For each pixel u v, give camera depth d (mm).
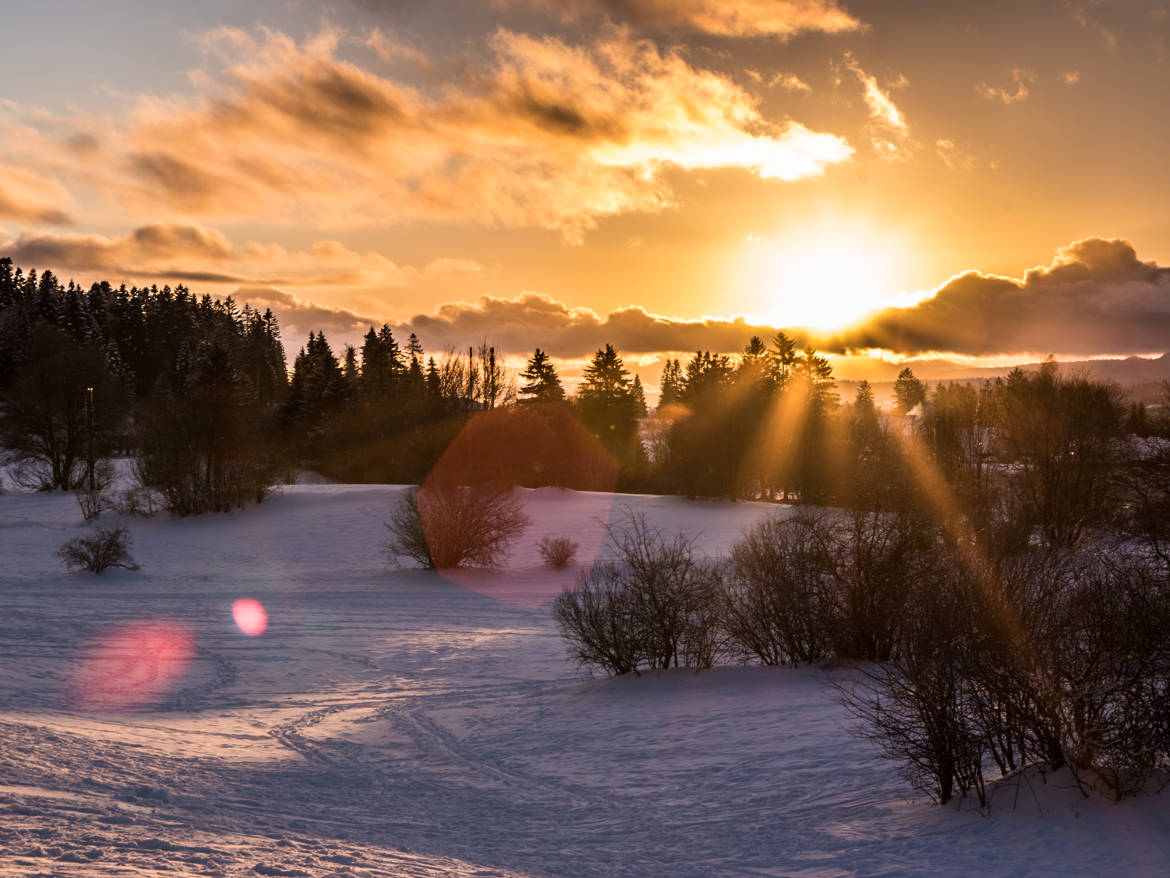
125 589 37562
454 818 9820
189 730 14797
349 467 89688
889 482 18812
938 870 7145
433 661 23641
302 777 11617
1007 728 8859
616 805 10430
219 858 6598
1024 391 43938
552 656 24375
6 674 18797
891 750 9773
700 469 66125
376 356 120375
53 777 9359
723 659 20531
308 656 23984
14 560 45188
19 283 158375
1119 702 8289
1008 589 9531
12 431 74812
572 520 56969
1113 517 33125
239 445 64500
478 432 70938
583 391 104000
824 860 7742
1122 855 6984
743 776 11289
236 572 43750
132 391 119000
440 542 43375
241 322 168500
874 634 17641
